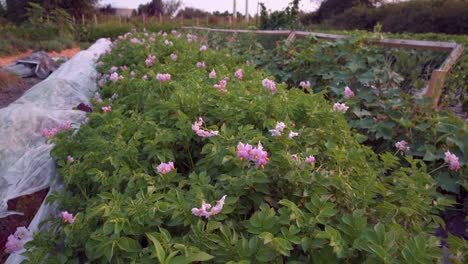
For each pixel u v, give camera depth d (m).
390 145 3.56
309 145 2.44
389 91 4.02
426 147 3.19
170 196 1.82
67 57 14.77
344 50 4.77
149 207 1.78
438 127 3.25
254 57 6.52
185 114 2.85
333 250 1.50
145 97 3.67
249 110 2.79
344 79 4.37
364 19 22.75
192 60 5.41
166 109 2.94
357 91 4.23
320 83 4.94
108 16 29.12
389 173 3.25
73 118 4.52
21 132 4.09
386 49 4.89
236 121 2.73
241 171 1.99
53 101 5.48
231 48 8.28
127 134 2.78
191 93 3.04
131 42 7.27
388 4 22.22
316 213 1.75
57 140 3.07
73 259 1.89
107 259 1.71
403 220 2.07
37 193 3.28
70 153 3.07
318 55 4.93
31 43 16.81
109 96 4.83
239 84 3.48
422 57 4.65
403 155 3.40
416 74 4.54
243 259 1.55
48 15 22.70
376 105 3.93
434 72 3.73
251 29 8.98
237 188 1.89
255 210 1.96
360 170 2.19
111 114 3.25
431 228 2.08
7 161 3.84
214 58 5.82
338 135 2.59
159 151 2.47
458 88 4.93
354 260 1.61
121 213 1.75
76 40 21.48
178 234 1.88
